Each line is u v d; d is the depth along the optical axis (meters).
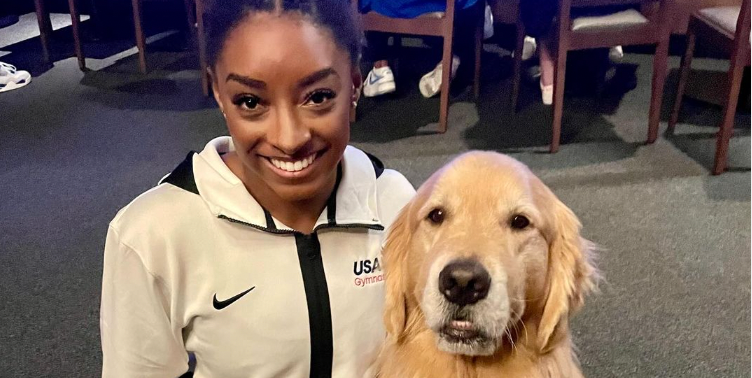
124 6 5.83
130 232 1.25
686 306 2.41
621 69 4.88
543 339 1.33
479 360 1.34
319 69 1.08
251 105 1.10
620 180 3.30
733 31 3.14
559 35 3.36
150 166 3.48
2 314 2.38
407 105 4.32
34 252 2.75
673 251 2.73
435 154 3.59
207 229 1.28
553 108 3.53
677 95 3.75
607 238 2.82
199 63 5.06
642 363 2.14
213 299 1.30
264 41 1.04
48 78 4.83
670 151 3.61
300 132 1.10
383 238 1.43
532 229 1.26
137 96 4.48
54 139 3.82
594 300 2.45
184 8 5.90
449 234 1.23
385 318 1.40
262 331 1.32
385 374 1.42
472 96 4.47
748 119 4.00
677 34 4.98
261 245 1.30
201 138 3.81
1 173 3.43
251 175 1.28
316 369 1.38
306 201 1.30
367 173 1.44
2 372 2.10
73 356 2.17
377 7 3.64
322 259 1.34
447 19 3.56
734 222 2.93
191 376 1.49
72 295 2.49
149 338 1.32
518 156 3.57
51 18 6.30
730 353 2.18
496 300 1.16
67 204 3.12
